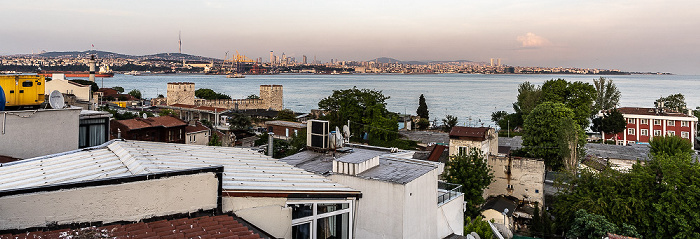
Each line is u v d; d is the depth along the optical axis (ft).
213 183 38.68
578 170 165.07
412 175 60.18
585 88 259.19
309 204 48.91
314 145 82.69
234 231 35.09
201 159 53.98
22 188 30.25
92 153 51.13
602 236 103.50
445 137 295.89
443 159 177.17
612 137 309.42
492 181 151.94
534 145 204.64
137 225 33.42
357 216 58.18
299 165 69.97
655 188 113.50
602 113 320.91
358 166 60.49
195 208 37.60
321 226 51.13
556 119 197.98
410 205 57.26
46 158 48.49
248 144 246.06
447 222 74.28
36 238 29.04
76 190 32.07
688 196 103.50
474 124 509.35
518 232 125.49
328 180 56.90
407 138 285.64
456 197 78.43
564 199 129.39
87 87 271.28
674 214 104.27
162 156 50.88
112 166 44.27
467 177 126.00
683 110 372.38
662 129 291.79
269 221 42.01
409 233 57.26
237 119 299.17
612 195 116.37
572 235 110.52
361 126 270.26
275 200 42.91
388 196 56.44
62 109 65.98
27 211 30.35
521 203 148.25
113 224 33.35
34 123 62.23
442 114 626.64
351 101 272.92
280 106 544.21
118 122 186.80
